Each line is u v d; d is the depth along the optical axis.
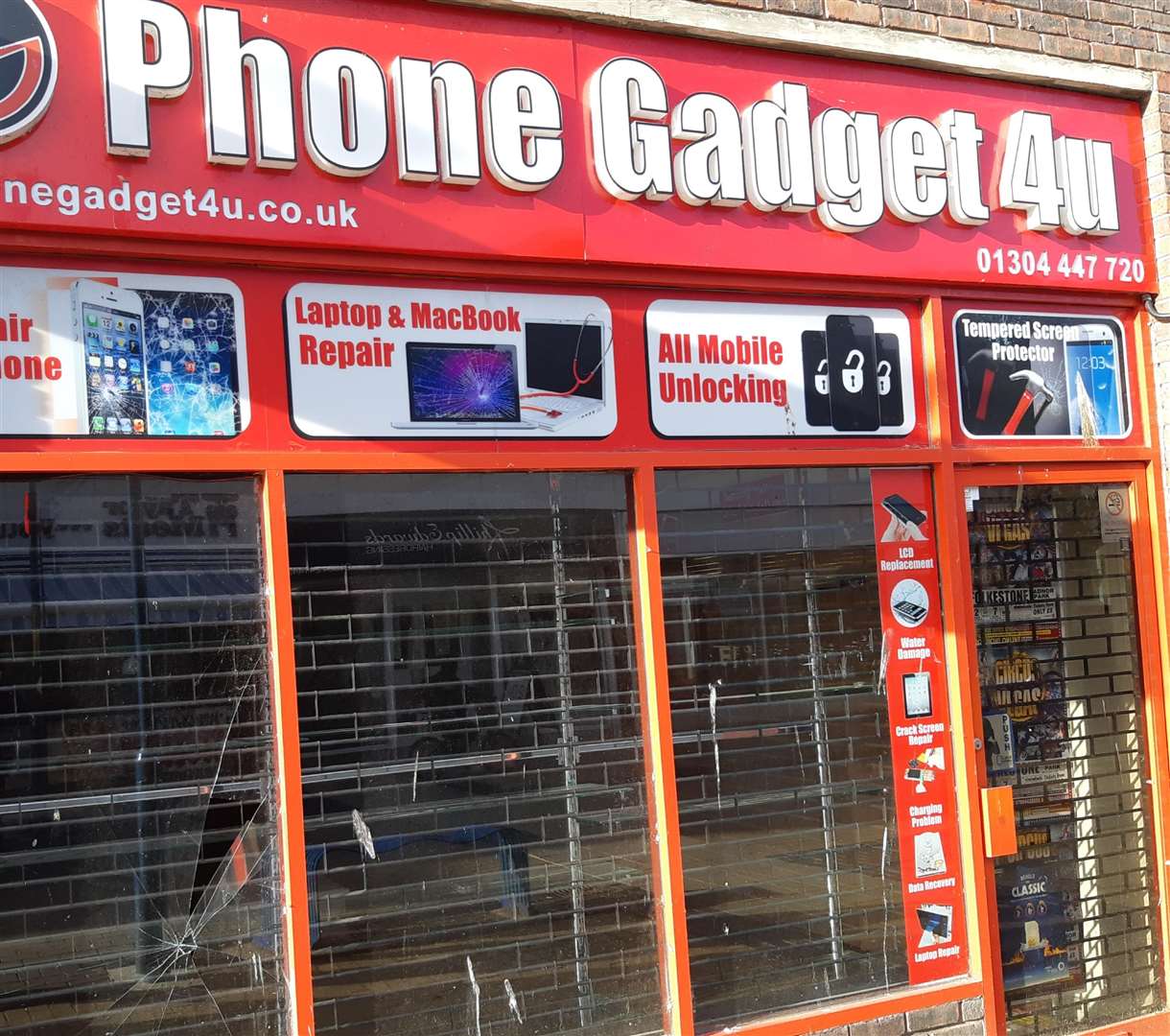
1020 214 5.76
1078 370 5.94
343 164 4.43
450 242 4.62
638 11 4.95
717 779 5.04
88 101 4.11
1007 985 5.60
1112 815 5.91
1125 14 6.02
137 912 4.14
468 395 4.70
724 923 5.00
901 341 5.54
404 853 4.52
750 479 5.21
